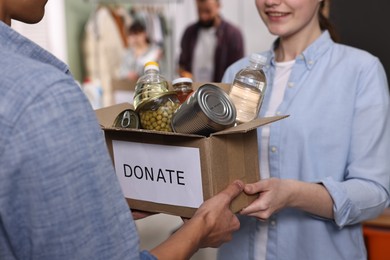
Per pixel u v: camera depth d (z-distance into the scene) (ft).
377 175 3.96
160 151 3.02
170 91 3.16
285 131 4.09
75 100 2.01
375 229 6.92
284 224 4.15
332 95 4.06
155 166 3.07
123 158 3.22
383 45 6.91
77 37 8.71
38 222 1.94
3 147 1.87
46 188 1.91
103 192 2.06
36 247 1.97
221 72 8.55
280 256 4.17
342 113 4.02
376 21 6.90
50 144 1.90
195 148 2.86
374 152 3.99
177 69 8.77
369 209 3.94
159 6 8.67
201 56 8.62
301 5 4.08
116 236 2.11
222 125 2.85
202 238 2.58
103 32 8.84
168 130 3.01
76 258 2.00
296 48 4.38
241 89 3.27
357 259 4.22
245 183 3.18
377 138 3.98
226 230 2.78
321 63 4.21
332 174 4.03
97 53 8.86
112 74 8.93
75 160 1.96
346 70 4.11
